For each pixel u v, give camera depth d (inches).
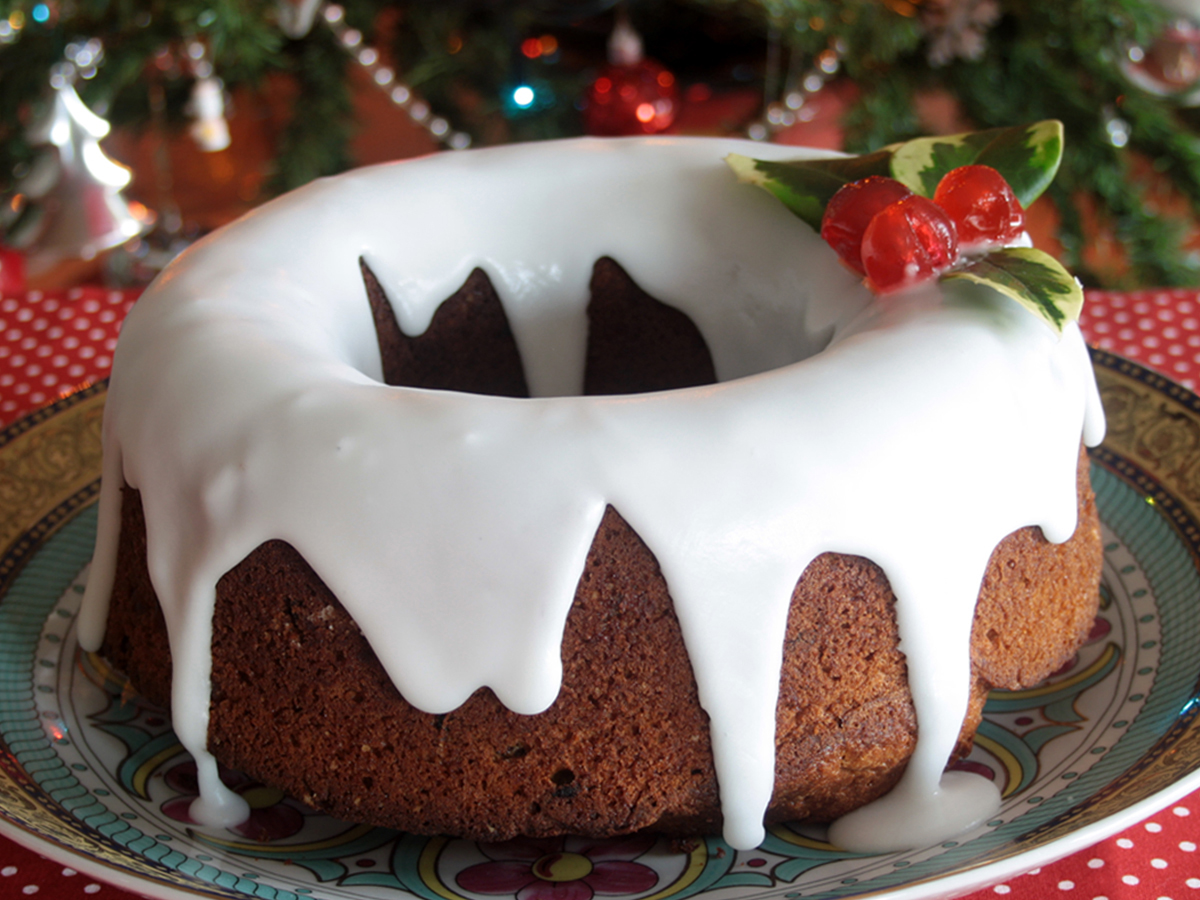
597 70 34.6
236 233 18.0
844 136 30.2
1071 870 14.8
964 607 15.0
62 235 29.5
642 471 14.3
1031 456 15.4
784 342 18.4
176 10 28.4
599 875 14.9
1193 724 15.5
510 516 14.3
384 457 14.5
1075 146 30.6
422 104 31.3
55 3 28.5
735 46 36.2
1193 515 18.3
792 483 14.4
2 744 16.1
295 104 32.1
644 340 19.8
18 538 18.9
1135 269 31.3
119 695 17.1
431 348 19.4
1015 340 15.7
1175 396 19.4
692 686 14.6
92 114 29.0
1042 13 29.1
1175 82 28.8
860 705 15.0
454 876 14.9
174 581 15.2
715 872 14.8
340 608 14.7
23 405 21.8
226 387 15.3
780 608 14.4
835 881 14.5
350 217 18.6
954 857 14.4
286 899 14.3
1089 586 16.7
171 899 13.7
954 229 16.3
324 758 15.1
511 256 19.5
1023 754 16.0
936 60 29.9
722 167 19.3
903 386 15.0
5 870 15.2
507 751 14.8
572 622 14.5
